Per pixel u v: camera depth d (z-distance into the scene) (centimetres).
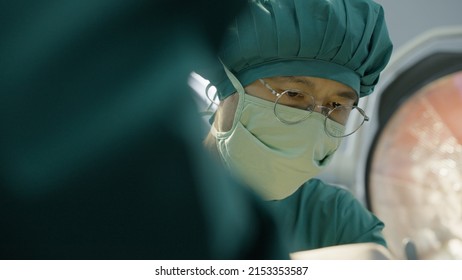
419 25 281
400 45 282
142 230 81
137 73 84
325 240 205
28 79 82
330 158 205
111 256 81
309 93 190
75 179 81
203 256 83
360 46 189
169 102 85
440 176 276
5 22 83
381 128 280
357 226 204
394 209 278
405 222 277
